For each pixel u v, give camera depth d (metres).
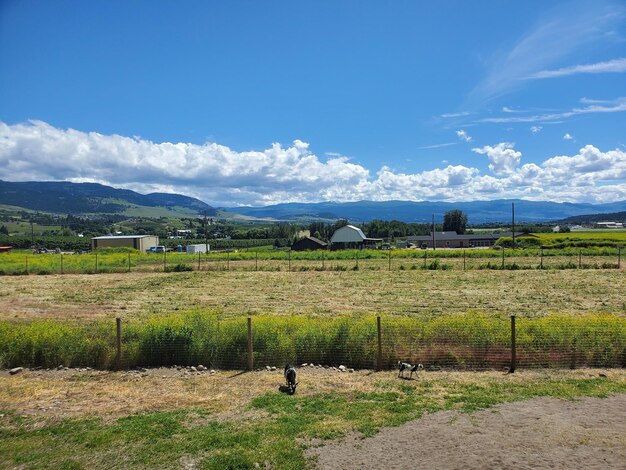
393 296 28.62
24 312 23.86
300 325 14.11
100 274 45.84
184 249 120.62
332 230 171.25
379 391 10.67
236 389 11.05
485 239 121.25
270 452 7.52
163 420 9.09
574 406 9.30
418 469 6.84
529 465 6.82
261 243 152.88
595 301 25.41
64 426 8.90
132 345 13.27
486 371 12.25
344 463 7.13
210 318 15.07
